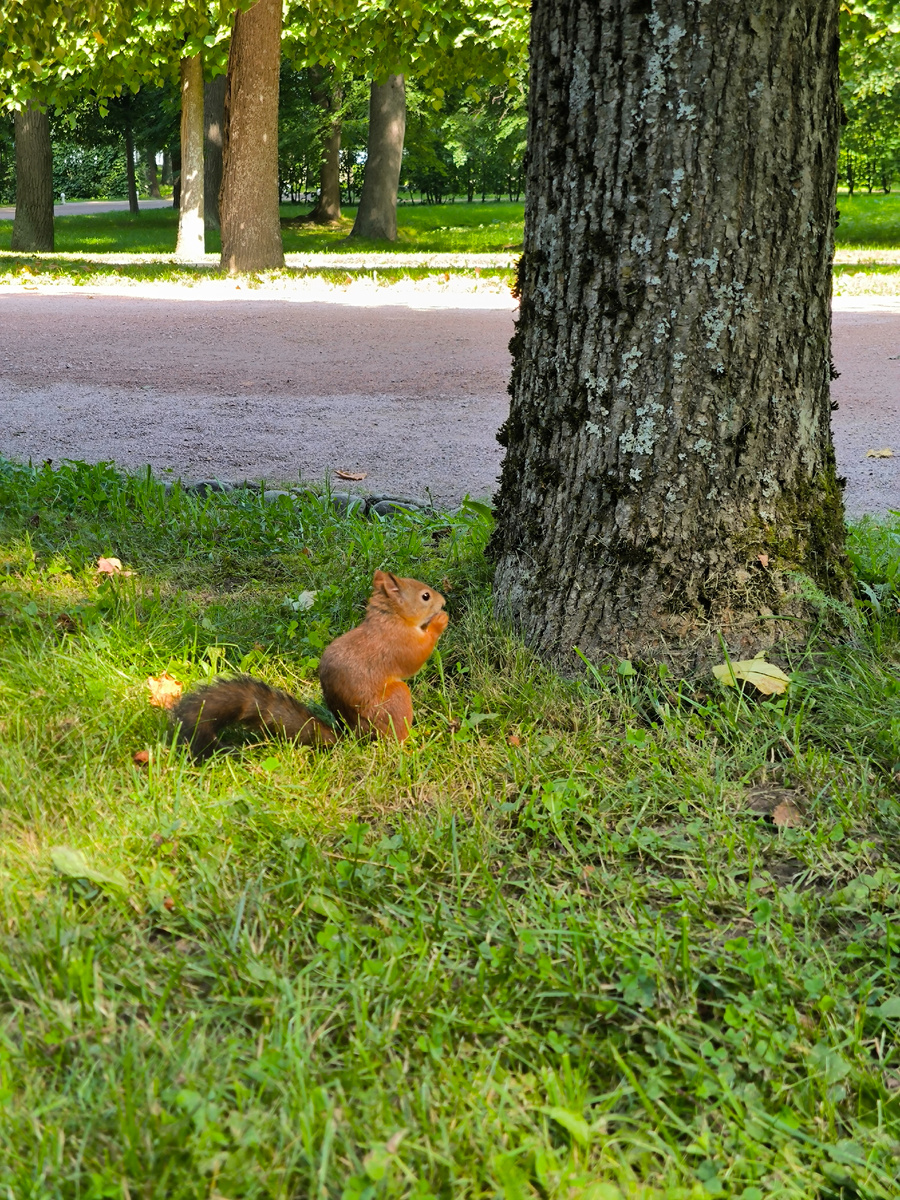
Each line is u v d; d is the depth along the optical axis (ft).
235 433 26.18
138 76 77.05
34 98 82.12
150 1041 6.84
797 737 10.67
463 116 150.20
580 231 11.58
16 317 47.24
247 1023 7.22
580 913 8.40
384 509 19.33
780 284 11.44
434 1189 6.02
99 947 7.56
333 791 10.02
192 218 88.79
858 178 163.94
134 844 8.92
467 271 69.05
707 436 11.62
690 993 7.57
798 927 8.47
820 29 11.09
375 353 38.55
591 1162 6.23
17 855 8.59
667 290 11.34
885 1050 7.36
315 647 13.09
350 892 8.59
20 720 10.54
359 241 110.11
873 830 9.72
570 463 12.14
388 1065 6.84
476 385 32.76
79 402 29.53
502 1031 7.15
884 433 26.48
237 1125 6.21
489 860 9.23
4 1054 6.49
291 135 132.46
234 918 8.16
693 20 10.71
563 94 11.43
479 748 10.83
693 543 11.83
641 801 10.04
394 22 62.69
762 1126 6.55
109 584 14.92
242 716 10.50
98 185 261.65
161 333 42.91
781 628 12.09
